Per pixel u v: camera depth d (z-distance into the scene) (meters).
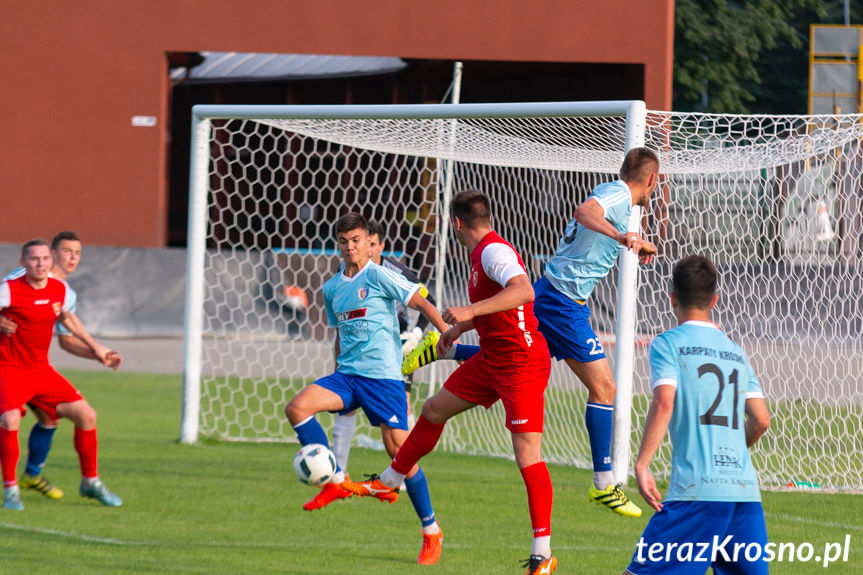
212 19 71.44
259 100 87.38
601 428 22.09
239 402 43.00
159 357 54.91
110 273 60.91
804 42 109.19
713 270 13.54
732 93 95.81
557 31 70.06
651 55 69.75
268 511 22.64
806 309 38.00
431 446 18.27
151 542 19.36
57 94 72.00
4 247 65.94
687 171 32.44
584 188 45.53
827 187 37.28
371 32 70.94
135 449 30.88
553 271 21.64
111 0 71.62
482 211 17.77
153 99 72.06
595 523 21.94
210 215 82.88
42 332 22.30
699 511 12.60
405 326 24.70
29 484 23.69
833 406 37.56
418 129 31.78
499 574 17.47
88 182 72.44
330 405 19.50
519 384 17.50
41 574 16.64
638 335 35.97
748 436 13.62
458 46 70.69
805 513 23.48
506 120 29.77
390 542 19.92
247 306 56.34
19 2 71.56
